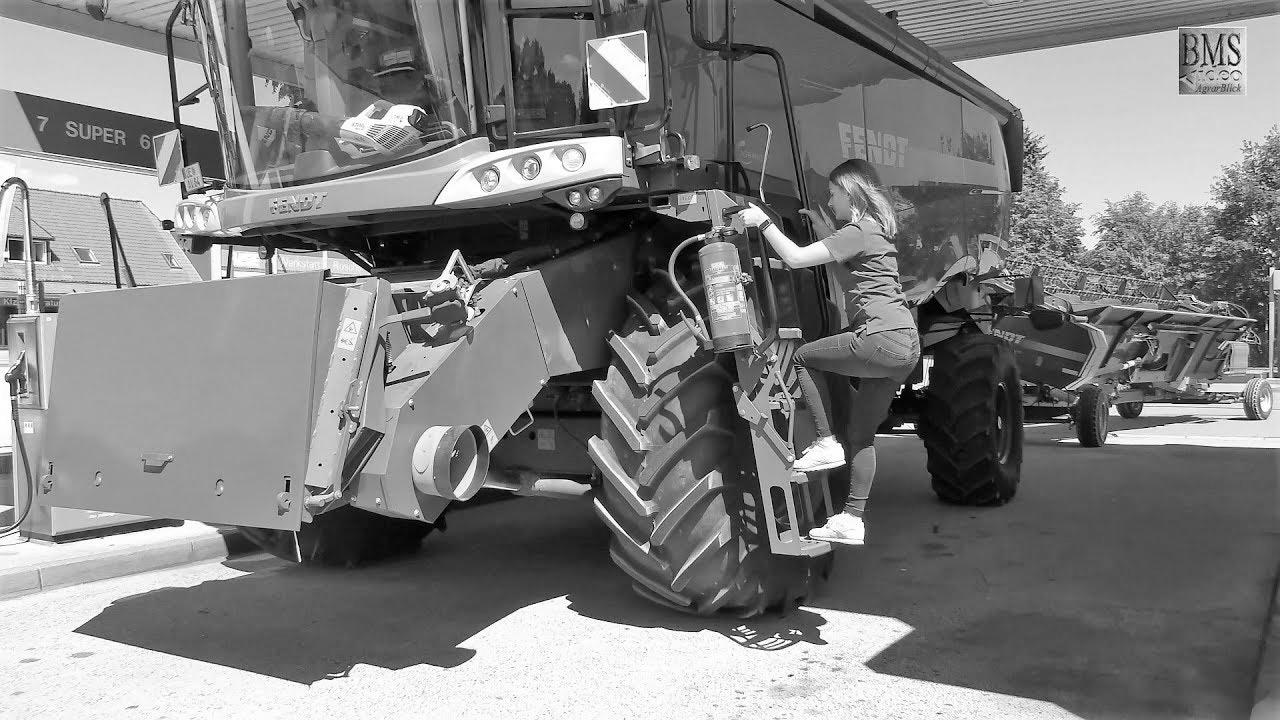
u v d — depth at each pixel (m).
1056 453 11.09
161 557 5.74
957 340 7.58
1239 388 23.41
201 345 3.71
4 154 7.12
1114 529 6.60
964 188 7.90
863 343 3.99
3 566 5.26
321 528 5.47
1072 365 11.11
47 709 3.48
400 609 4.76
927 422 7.49
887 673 3.78
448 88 4.05
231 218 4.66
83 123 7.56
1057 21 9.79
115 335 3.97
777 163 5.13
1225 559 5.66
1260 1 9.20
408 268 4.86
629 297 4.46
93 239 27.77
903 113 6.79
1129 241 49.53
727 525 4.06
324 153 4.41
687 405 4.03
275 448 3.46
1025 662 3.89
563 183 3.81
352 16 4.25
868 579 5.25
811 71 5.56
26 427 6.11
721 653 4.04
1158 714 3.33
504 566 5.67
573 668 3.87
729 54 4.52
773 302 4.15
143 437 3.82
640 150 3.98
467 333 3.73
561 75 4.17
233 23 4.67
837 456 4.00
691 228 4.48
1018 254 42.72
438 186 4.03
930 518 7.06
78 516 5.98
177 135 5.04
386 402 3.53
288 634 4.36
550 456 4.93
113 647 4.19
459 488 3.65
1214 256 35.94
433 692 3.62
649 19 4.05
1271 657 3.71
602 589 5.12
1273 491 8.20
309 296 3.46
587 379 4.67
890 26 6.51
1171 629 4.30
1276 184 34.25
